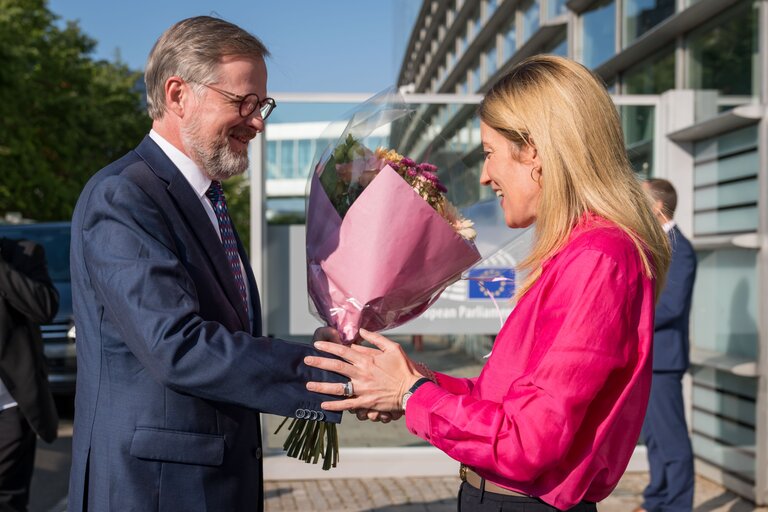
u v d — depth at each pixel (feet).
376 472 18.35
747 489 16.42
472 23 50.42
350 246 7.12
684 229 19.11
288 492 17.17
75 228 6.85
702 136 18.47
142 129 91.45
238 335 6.48
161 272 6.29
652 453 14.75
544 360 5.62
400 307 7.38
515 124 6.21
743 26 17.52
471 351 18.16
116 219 6.40
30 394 12.96
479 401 5.97
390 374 6.54
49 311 13.08
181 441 6.47
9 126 61.62
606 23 26.55
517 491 6.10
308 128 18.26
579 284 5.66
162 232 6.51
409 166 7.47
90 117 74.95
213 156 7.03
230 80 6.91
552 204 6.07
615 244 5.78
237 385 6.30
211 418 6.64
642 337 5.82
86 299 6.72
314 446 8.18
